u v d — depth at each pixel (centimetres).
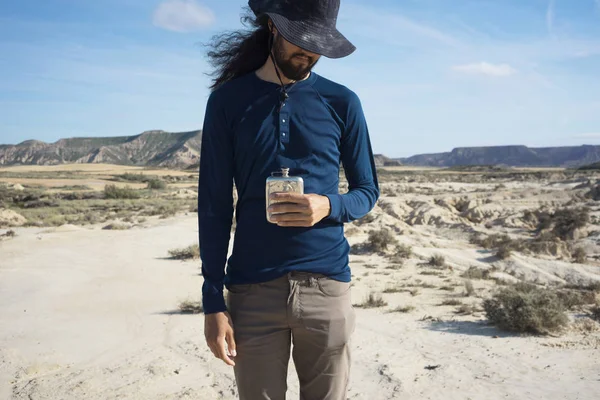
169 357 717
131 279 1661
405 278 1975
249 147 196
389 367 685
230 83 205
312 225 191
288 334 204
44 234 2872
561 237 4025
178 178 15412
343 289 204
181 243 2588
